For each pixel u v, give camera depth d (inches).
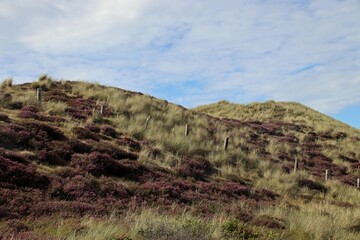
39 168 500.1
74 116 809.5
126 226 348.8
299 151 1266.0
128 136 788.6
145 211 409.4
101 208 411.2
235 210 500.4
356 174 1144.8
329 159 1259.2
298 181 855.7
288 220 490.6
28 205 383.6
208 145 900.6
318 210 595.5
